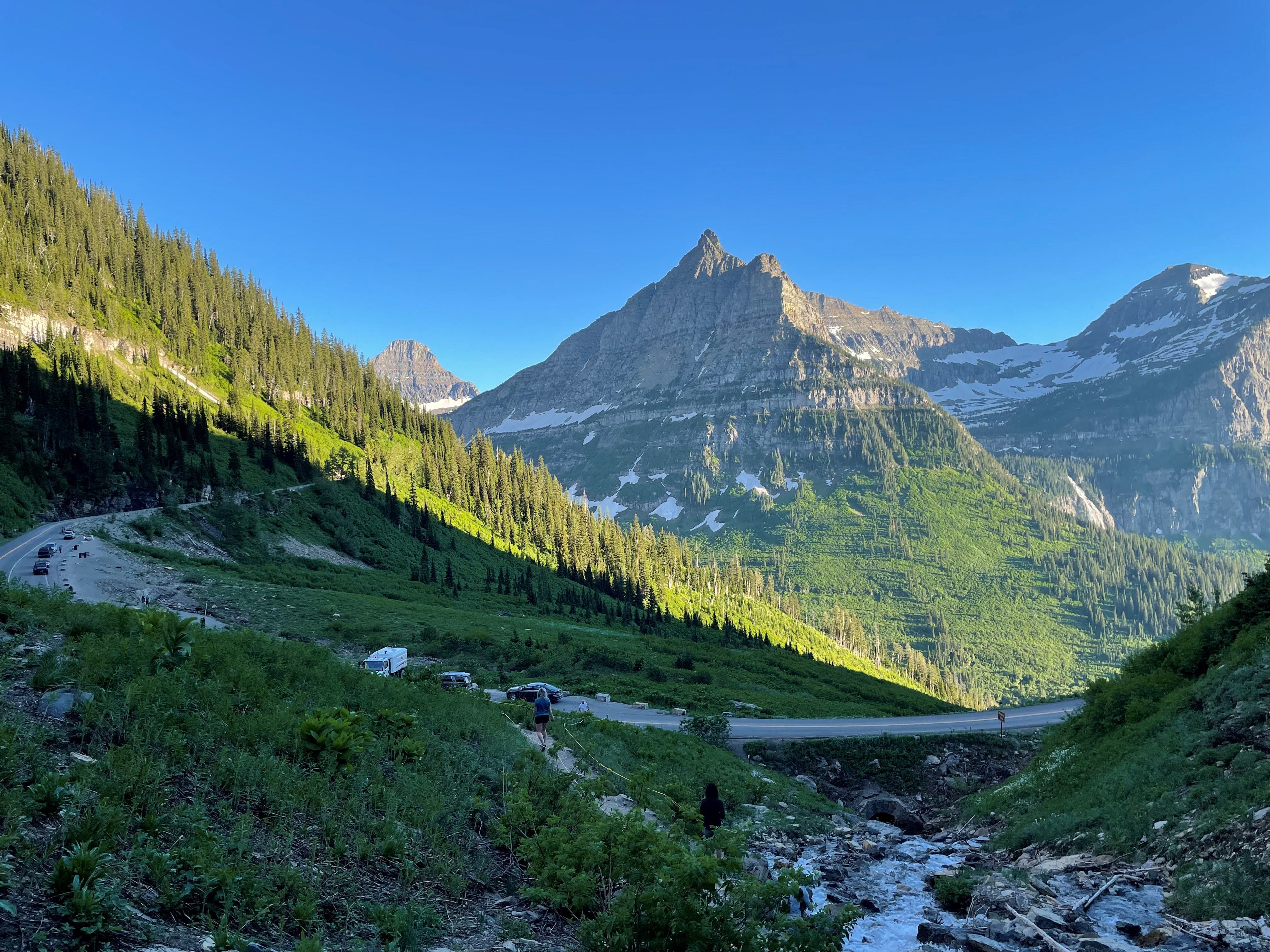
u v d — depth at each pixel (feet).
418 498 598.75
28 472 345.92
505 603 427.74
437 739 64.80
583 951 37.09
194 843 32.14
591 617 463.42
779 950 33.24
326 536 441.68
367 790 47.91
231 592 247.70
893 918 60.29
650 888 33.78
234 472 456.45
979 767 195.42
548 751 79.46
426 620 281.95
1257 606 105.70
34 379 419.74
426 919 35.27
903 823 132.67
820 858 84.17
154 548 302.25
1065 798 95.86
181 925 27.32
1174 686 109.50
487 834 52.49
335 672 71.92
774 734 200.95
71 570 219.82
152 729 41.52
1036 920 51.98
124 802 33.91
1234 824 59.52
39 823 29.60
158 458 421.18
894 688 398.21
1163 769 79.56
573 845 42.55
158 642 55.52
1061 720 231.09
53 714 40.55
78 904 24.06
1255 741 72.84
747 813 102.53
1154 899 57.26
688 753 128.16
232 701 51.42
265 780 42.24
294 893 32.91
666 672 285.84
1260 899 49.44
